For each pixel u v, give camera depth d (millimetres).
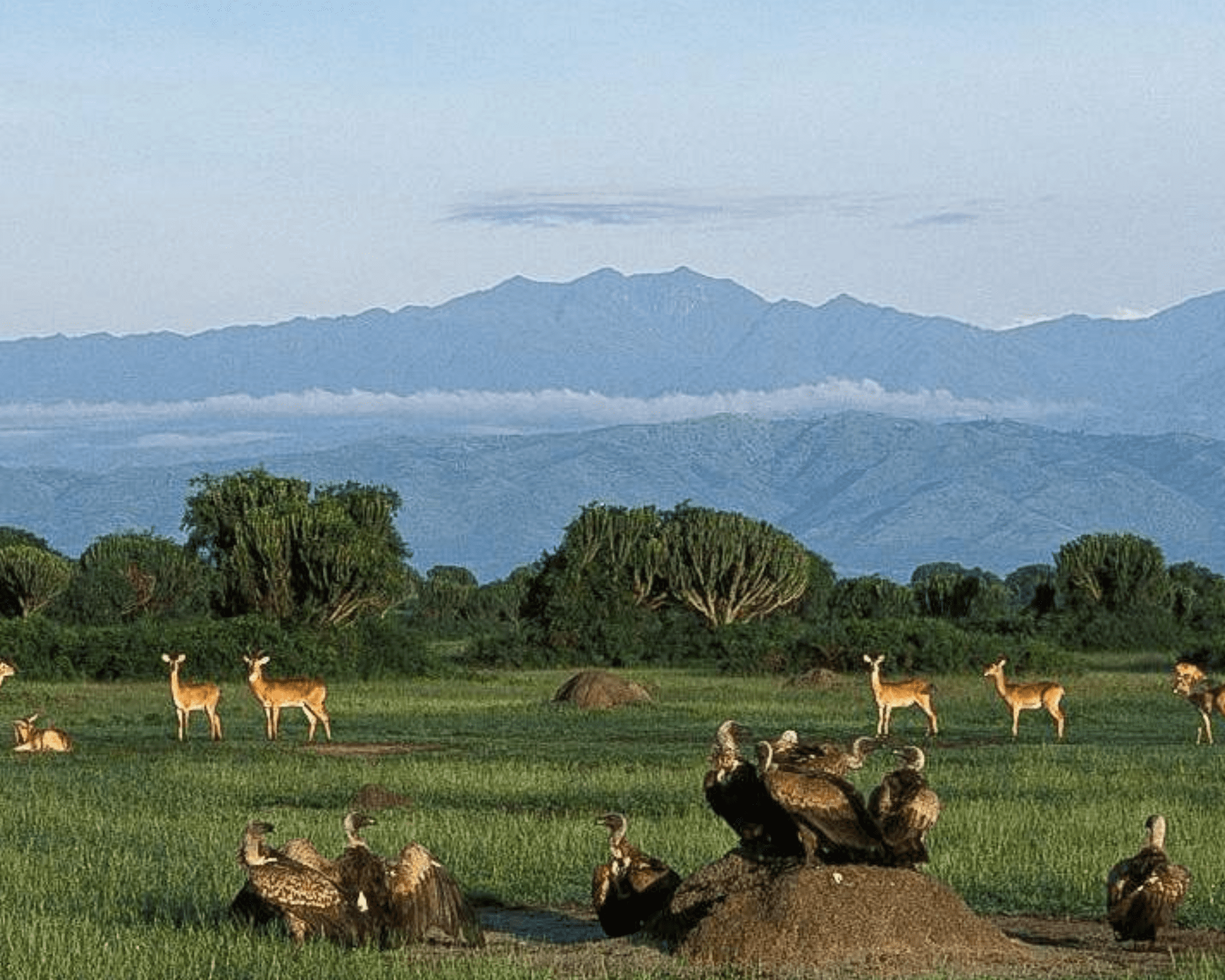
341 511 109812
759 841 24828
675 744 57125
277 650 92500
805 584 136625
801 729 62688
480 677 99875
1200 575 177625
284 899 23906
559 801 41188
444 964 22812
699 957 23484
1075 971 23031
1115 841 33500
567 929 26703
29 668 89188
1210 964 23188
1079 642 129875
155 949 23562
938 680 91562
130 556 133000
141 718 67812
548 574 131625
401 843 33312
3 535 179375
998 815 36875
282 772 47375
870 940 23266
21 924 24969
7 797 42062
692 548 131625
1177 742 58906
